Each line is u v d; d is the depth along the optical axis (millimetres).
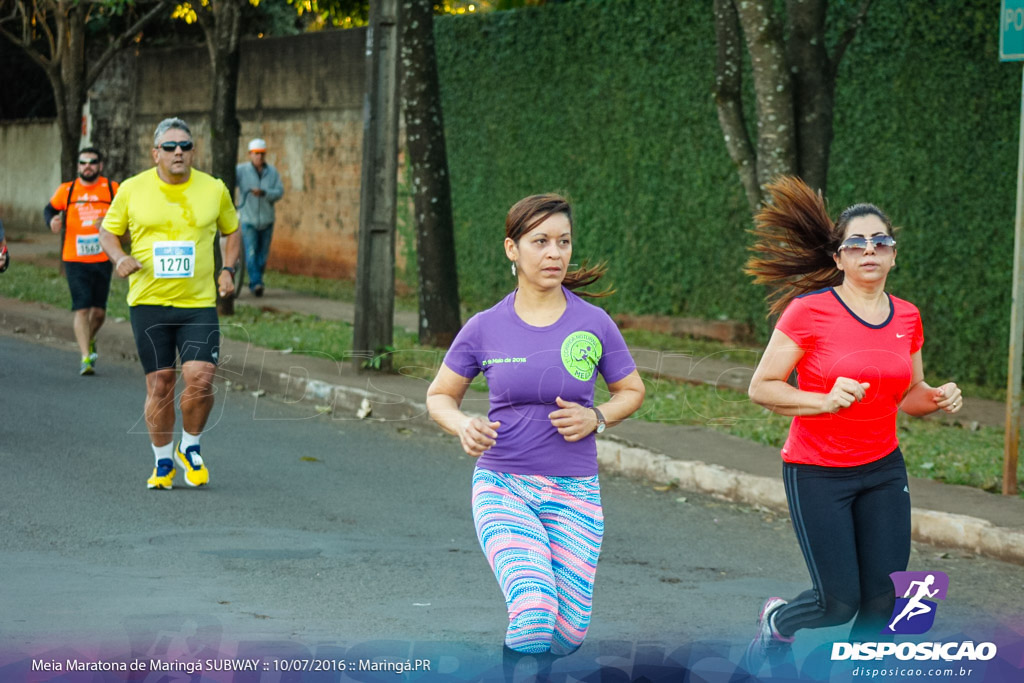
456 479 18750
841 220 10039
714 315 32062
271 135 48594
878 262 9766
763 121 22531
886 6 27609
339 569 13734
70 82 42500
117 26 56031
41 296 37219
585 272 9664
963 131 26484
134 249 16969
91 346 26500
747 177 23156
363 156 26156
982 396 25922
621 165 34125
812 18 22625
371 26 26109
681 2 31906
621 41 33656
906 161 27500
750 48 22484
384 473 18969
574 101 35250
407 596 12781
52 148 64312
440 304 29234
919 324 10055
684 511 17188
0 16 52625
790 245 11078
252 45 49219
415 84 28859
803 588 13531
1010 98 25688
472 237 39188
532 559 8891
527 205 9211
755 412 21906
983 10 26000
